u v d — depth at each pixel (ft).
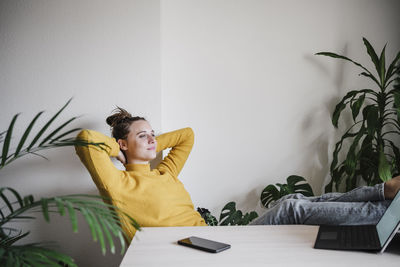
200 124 8.22
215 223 6.91
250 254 3.29
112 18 6.95
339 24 8.72
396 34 8.86
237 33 8.38
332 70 8.70
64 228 6.77
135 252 3.38
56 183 6.79
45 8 6.81
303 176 8.63
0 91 6.71
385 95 7.66
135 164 6.07
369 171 7.80
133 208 5.19
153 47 7.02
